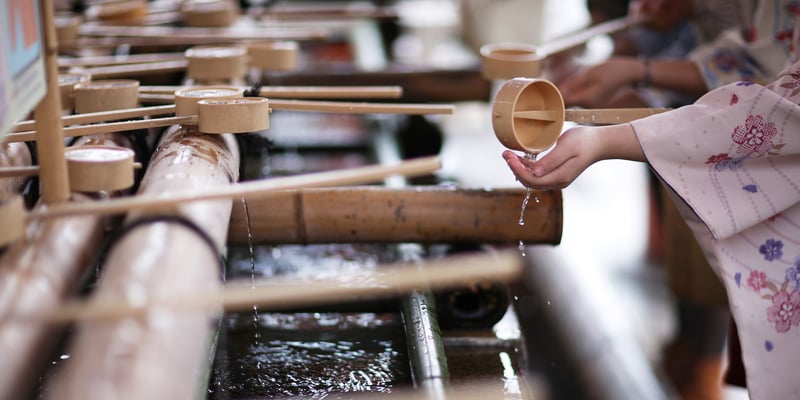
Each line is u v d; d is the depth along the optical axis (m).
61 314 1.03
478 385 1.73
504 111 1.59
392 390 1.64
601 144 1.64
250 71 2.94
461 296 1.98
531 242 1.95
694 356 3.54
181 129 1.76
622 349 3.33
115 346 0.96
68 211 1.24
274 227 1.88
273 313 1.95
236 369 1.71
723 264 1.73
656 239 4.65
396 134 3.69
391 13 3.86
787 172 1.68
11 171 1.44
